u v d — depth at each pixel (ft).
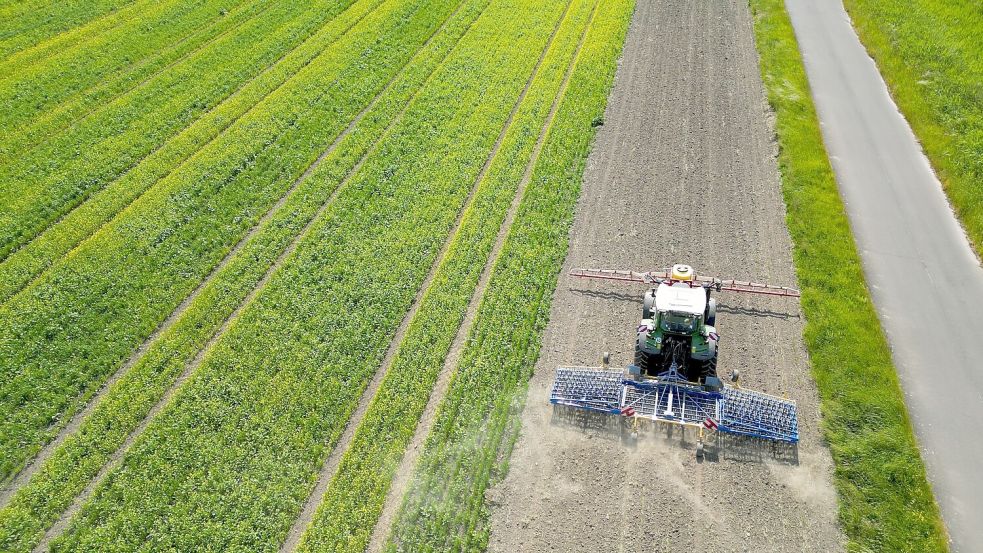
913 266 81.20
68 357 72.74
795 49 126.31
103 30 137.18
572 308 74.69
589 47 127.24
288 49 131.34
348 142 104.99
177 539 55.31
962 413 64.34
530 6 143.54
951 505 56.95
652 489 57.67
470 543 54.29
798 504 56.39
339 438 63.16
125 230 89.51
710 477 58.39
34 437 64.49
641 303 74.95
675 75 118.42
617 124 106.22
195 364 71.51
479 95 115.24
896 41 124.88
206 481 59.21
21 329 75.51
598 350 69.62
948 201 91.71
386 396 65.98
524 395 65.46
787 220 86.22
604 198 90.99
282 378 68.33
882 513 55.26
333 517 56.24
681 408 60.49
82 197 96.48
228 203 94.07
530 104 111.96
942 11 134.10
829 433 61.05
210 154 103.60
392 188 94.68
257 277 81.76
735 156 98.73
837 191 92.58
